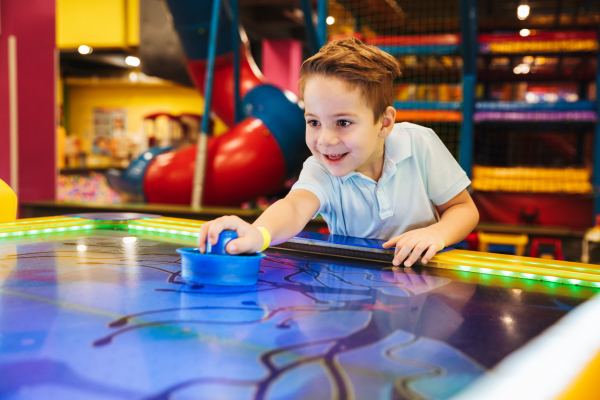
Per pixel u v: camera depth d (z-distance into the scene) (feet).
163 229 3.87
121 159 35.53
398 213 3.78
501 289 2.30
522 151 14.51
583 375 1.15
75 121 39.19
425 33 15.48
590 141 14.28
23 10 11.72
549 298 2.14
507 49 13.05
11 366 1.29
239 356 1.38
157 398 1.11
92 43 25.46
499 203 13.19
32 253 2.95
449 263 2.75
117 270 2.52
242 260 2.26
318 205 3.49
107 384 1.18
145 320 1.71
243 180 13.89
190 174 14.06
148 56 22.77
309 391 1.16
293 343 1.50
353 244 3.08
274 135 14.28
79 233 3.80
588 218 12.84
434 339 1.57
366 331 1.64
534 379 1.10
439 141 3.88
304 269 2.71
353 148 2.84
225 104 15.46
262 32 25.20
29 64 11.95
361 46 3.00
